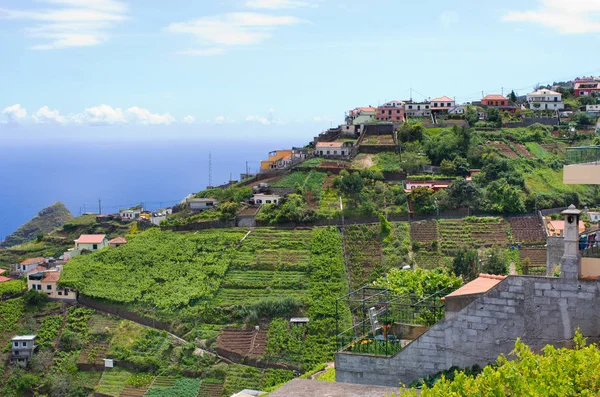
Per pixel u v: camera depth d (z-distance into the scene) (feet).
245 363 442.50
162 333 475.31
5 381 448.65
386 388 144.25
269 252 551.18
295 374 424.05
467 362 151.33
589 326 140.36
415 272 215.92
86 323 492.54
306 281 509.76
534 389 122.93
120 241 601.62
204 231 598.34
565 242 142.41
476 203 593.42
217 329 471.62
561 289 142.51
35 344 474.90
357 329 194.90
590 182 149.89
